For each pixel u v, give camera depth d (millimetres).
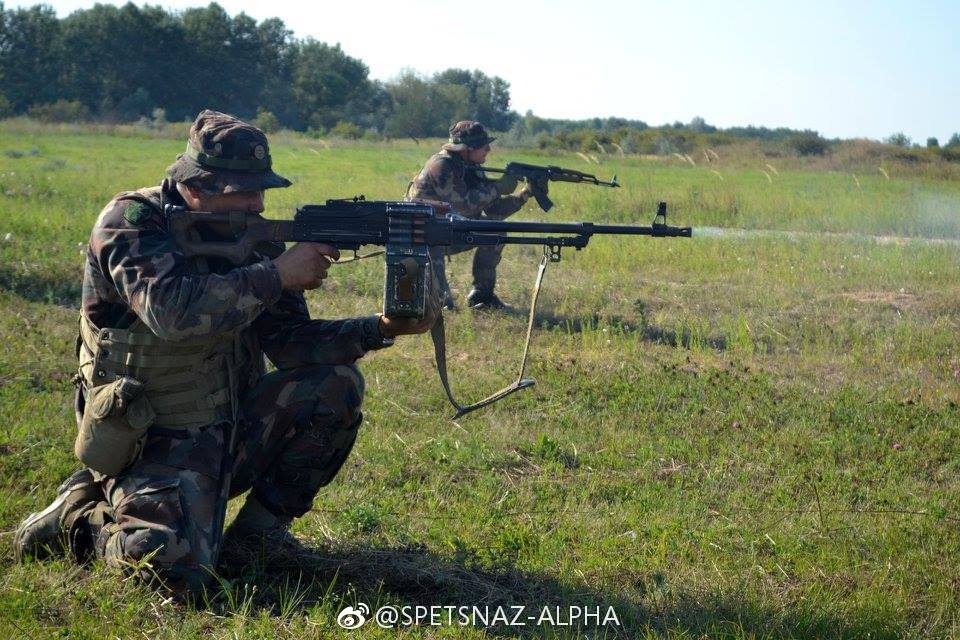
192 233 3596
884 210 17594
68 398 5883
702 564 4234
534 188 9383
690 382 7035
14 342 6973
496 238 3818
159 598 3484
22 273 9242
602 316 9109
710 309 9953
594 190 20016
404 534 4289
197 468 3596
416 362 7320
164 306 3385
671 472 5426
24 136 43156
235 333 3730
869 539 4562
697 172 30375
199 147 3590
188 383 3605
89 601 3479
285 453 3885
